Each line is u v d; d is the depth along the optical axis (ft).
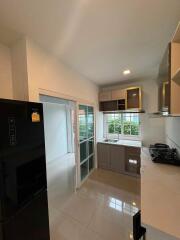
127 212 7.06
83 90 10.40
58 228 6.07
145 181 4.62
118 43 6.03
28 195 4.28
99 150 12.87
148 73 9.95
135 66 8.59
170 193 3.85
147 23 4.75
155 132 11.62
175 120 7.64
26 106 4.23
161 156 6.81
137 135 12.83
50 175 12.05
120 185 9.84
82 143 10.54
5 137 3.57
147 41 5.89
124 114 13.48
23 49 5.49
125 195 8.58
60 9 4.09
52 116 16.57
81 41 5.83
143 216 2.93
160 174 5.19
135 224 3.65
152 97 11.57
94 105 12.42
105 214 6.93
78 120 9.72
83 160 10.61
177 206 3.26
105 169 12.62
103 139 13.88
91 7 4.04
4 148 3.54
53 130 16.67
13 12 4.16
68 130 19.27
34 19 4.46
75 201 8.03
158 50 6.65
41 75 6.19
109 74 10.16
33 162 4.49
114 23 4.74
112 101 12.87
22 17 4.36
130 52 6.84
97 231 5.91
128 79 11.44
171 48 4.29
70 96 8.61
